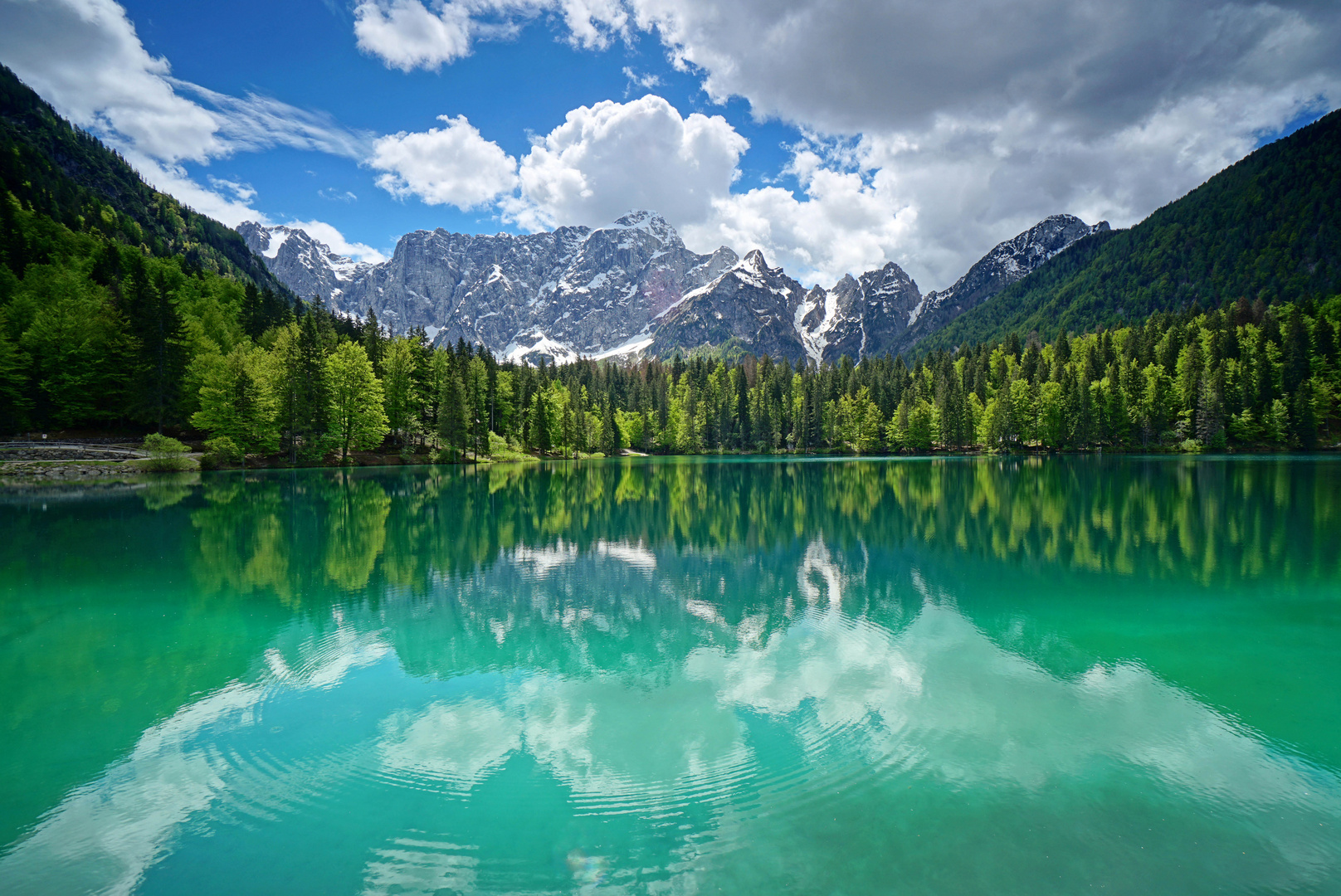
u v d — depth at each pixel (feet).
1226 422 324.80
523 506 126.41
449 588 59.62
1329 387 326.24
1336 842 22.36
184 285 332.39
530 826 23.27
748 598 56.03
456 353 343.26
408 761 28.02
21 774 27.02
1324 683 36.60
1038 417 362.53
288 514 109.19
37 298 239.71
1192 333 405.39
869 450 429.79
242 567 68.95
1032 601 54.54
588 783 26.17
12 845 22.25
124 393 213.05
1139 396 351.25
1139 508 115.75
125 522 97.71
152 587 59.67
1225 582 60.90
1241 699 34.60
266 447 217.97
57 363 207.31
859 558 74.13
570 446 387.96
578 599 56.08
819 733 30.58
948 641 44.24
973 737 30.07
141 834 23.00
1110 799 25.00
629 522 105.29
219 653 42.09
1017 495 141.90
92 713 32.94
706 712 32.83
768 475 225.97
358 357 236.84
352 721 31.94
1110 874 20.67
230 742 29.86
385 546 81.61
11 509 110.11
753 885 19.97
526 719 32.17
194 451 211.00
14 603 54.24
